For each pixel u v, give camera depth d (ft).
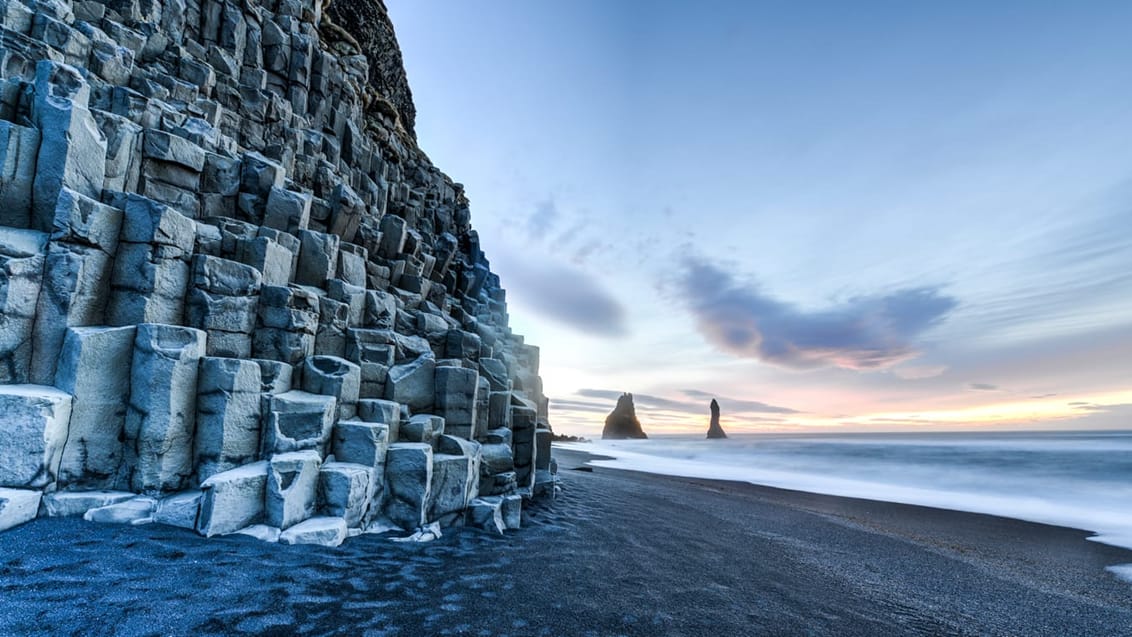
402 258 54.80
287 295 30.14
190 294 27.04
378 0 97.09
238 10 51.29
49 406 20.40
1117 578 34.32
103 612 14.75
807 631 21.03
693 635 19.26
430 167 89.45
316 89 59.77
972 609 26.50
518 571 24.54
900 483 91.09
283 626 15.79
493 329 69.87
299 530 22.88
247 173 37.50
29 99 25.96
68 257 22.98
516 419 43.73
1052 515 60.34
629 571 26.61
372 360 35.27
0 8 30.58
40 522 19.58
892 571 32.76
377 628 16.62
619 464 110.52
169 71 42.78
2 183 23.41
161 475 22.58
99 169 26.27
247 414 25.16
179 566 18.40
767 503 60.80
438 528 29.32
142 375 22.98
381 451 28.53
